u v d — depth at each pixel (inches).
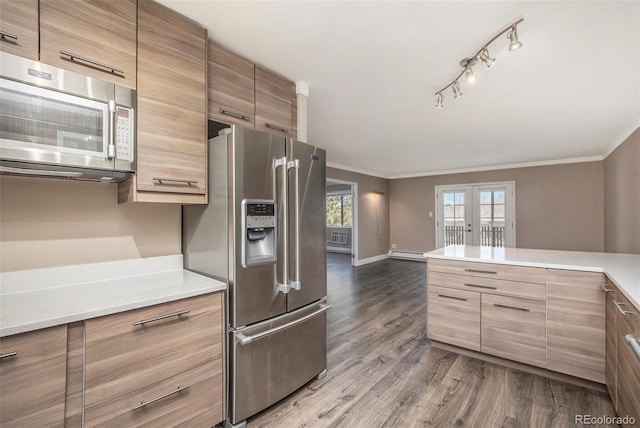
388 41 75.4
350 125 146.3
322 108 122.6
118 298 53.2
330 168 250.4
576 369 81.0
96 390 47.3
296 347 78.4
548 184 241.9
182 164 65.5
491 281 95.1
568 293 82.6
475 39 74.5
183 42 66.1
